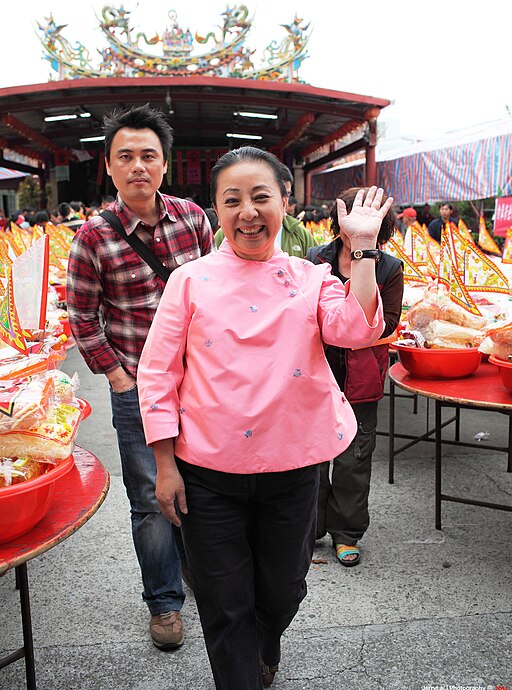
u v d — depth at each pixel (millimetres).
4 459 1521
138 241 2219
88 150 19234
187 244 2314
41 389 1628
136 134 2141
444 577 2631
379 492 3494
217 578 1639
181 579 2424
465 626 2305
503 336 2564
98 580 2650
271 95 13195
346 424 1678
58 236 5383
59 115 15156
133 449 2232
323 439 1593
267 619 1837
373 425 2686
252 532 1756
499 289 3223
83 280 2199
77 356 6875
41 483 1467
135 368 2252
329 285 1636
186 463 1614
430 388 2783
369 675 2064
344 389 2580
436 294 3137
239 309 1560
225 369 1530
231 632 1656
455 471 3781
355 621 2344
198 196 17766
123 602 2494
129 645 2236
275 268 1604
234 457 1528
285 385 1532
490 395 2635
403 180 12703
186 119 16672
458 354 2861
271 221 1545
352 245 1474
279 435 1538
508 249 3355
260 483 1597
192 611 2432
